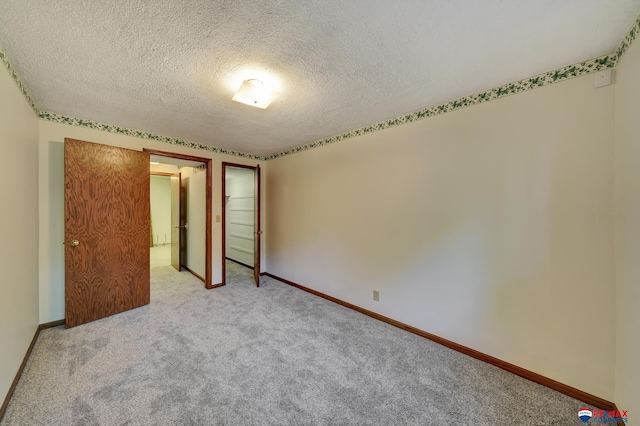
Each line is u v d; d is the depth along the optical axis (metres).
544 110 1.77
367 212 2.92
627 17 1.26
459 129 2.18
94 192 2.69
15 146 1.78
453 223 2.22
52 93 2.10
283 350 2.18
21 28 1.33
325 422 1.46
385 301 2.74
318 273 3.55
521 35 1.39
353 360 2.04
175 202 5.05
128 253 2.96
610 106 1.53
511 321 1.93
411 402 1.62
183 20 1.28
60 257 2.62
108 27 1.33
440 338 2.31
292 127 2.96
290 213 4.06
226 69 1.74
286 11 1.23
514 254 1.91
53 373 1.82
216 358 2.04
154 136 3.26
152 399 1.60
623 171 1.44
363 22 1.30
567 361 1.70
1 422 1.42
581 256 1.64
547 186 1.76
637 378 1.31
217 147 3.91
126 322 2.66
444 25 1.32
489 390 1.73
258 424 1.43
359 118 2.66
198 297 3.45
